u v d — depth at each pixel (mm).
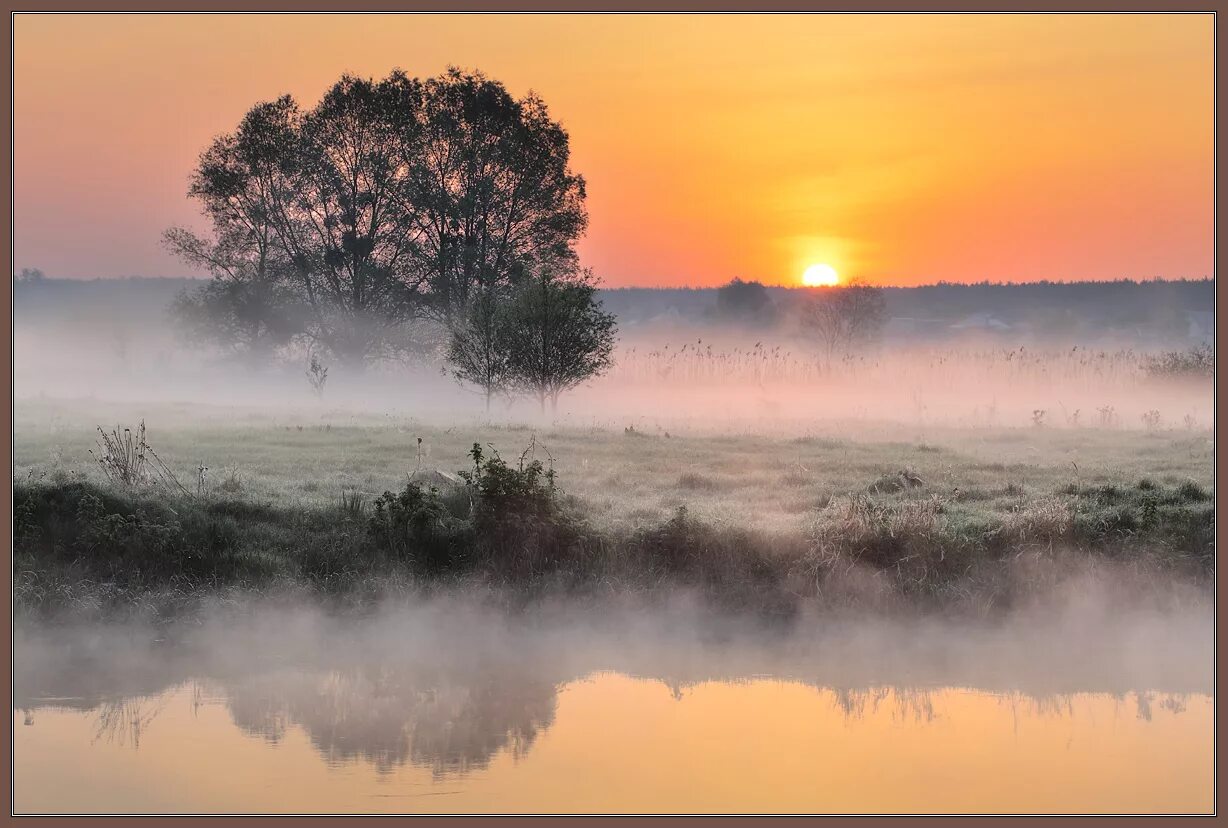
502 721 14367
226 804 11508
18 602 17641
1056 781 12367
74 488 19906
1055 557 19188
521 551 19219
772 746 13414
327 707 14883
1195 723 14461
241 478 24062
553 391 48438
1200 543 19750
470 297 60906
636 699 15227
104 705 14883
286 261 65938
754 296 169500
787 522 20562
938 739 13711
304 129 63469
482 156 63469
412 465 28109
